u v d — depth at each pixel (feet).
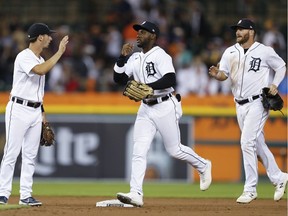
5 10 257.14
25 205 111.34
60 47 108.99
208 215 100.58
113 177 189.78
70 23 252.62
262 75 118.11
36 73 108.78
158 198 139.74
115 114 189.98
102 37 233.76
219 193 156.15
